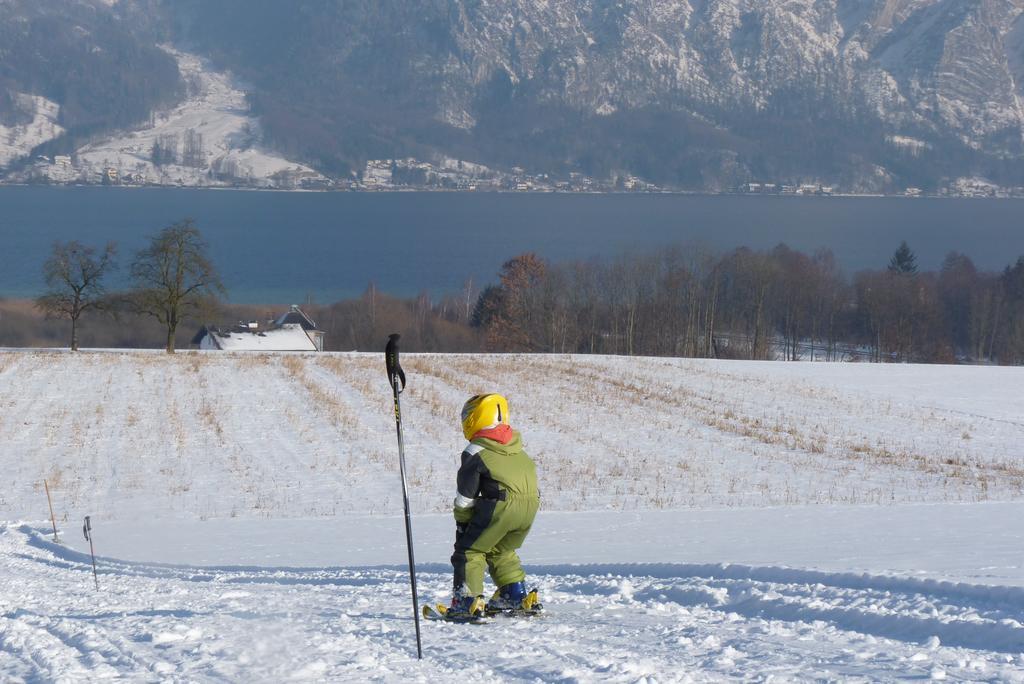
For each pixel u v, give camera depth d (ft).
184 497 104.32
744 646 24.18
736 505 95.81
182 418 152.46
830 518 70.79
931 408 172.45
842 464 125.80
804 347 404.57
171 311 247.09
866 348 403.34
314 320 405.18
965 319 412.57
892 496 103.40
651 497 101.35
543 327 360.48
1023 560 40.19
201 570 55.88
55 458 125.59
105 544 72.59
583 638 26.23
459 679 20.92
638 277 379.96
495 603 30.83
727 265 400.26
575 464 122.52
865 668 20.99
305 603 36.42
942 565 38.58
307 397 170.60
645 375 202.49
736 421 156.25
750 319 395.34
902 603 28.30
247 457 126.31
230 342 345.51
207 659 22.85
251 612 33.01
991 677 19.79
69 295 257.14
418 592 39.32
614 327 371.56
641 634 26.53
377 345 372.38
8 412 155.02
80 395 170.60
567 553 53.88
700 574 39.63
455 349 365.40
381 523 81.15
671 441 139.44
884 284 401.70
